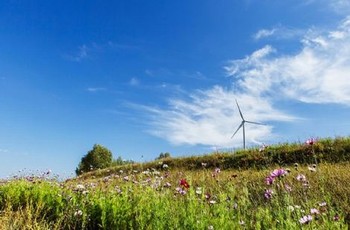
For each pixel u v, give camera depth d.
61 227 7.60
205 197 8.59
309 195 9.57
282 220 6.81
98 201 8.27
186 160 23.34
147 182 10.27
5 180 12.79
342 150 18.06
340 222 6.61
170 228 6.66
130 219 7.46
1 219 7.65
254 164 19.66
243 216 7.84
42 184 10.57
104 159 46.12
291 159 18.80
